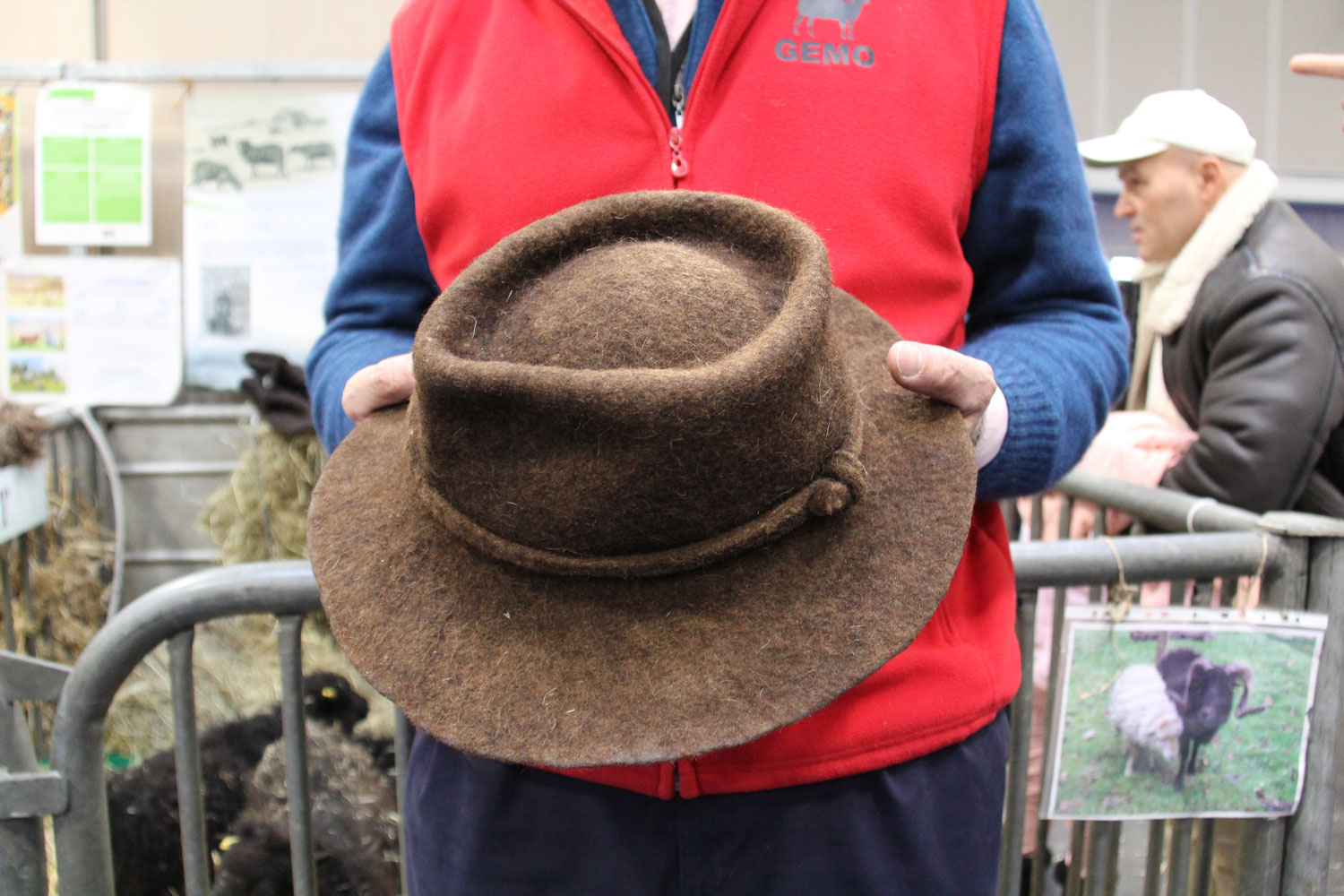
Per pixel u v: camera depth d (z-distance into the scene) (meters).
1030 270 0.78
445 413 0.52
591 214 0.58
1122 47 2.82
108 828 0.98
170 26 2.79
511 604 0.56
